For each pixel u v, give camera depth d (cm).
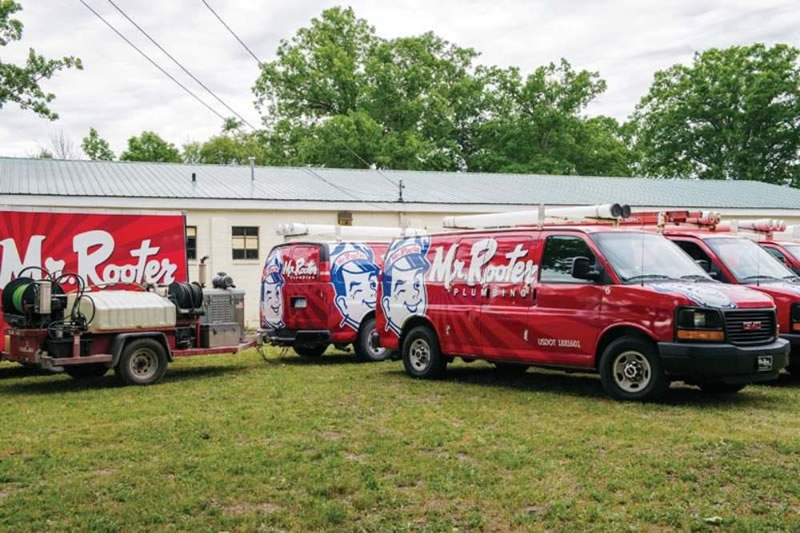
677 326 887
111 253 1317
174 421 863
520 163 4700
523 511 548
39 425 855
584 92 4812
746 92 4688
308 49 4897
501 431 782
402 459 682
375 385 1106
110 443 768
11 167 2428
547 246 1026
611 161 4894
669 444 716
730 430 767
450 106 4825
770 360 904
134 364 1166
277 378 1203
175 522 536
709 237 1209
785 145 4734
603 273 959
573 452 691
